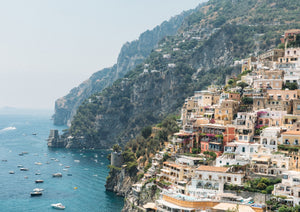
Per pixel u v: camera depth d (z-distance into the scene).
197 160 184.38
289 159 156.00
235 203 138.50
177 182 174.75
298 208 126.44
